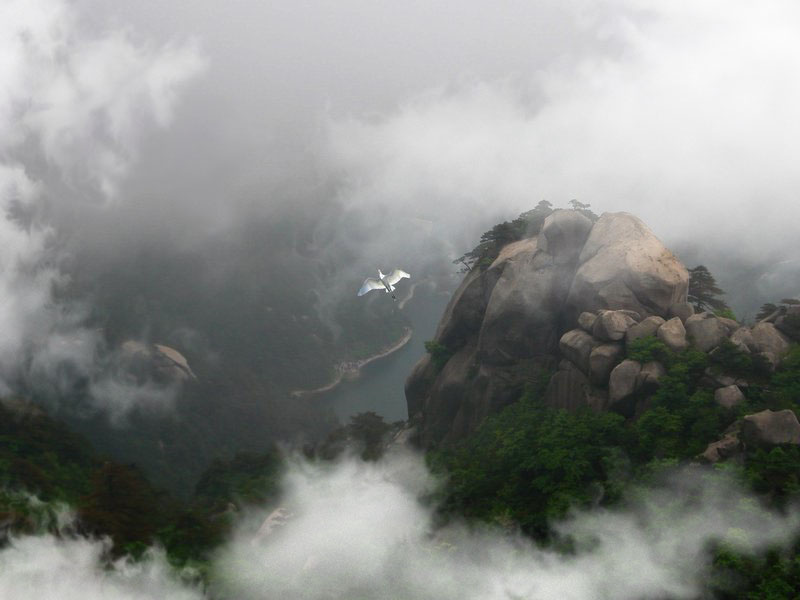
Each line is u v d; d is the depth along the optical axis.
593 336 57.72
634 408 52.66
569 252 65.62
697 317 54.84
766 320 55.66
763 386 48.62
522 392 65.56
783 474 39.97
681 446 46.09
